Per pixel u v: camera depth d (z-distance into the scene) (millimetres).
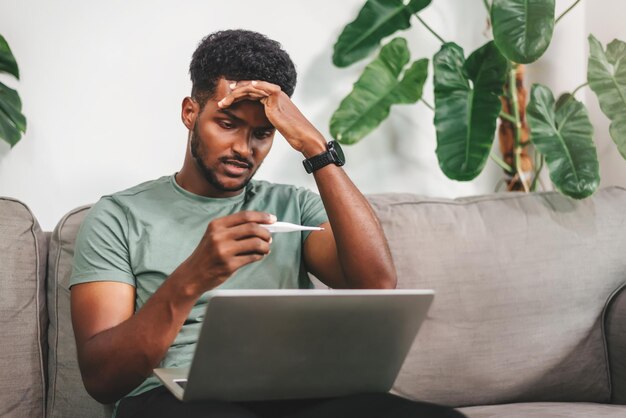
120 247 1455
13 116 1854
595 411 1602
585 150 2027
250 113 1458
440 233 1870
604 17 2375
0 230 1590
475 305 1835
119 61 2027
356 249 1455
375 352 1168
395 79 2195
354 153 2285
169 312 1246
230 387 1113
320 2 2252
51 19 1964
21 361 1553
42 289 1647
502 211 1962
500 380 1822
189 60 2104
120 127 2027
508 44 2006
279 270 1526
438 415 1087
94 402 1578
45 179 1950
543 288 1890
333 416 1147
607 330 1932
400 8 2168
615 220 2012
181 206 1522
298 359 1120
